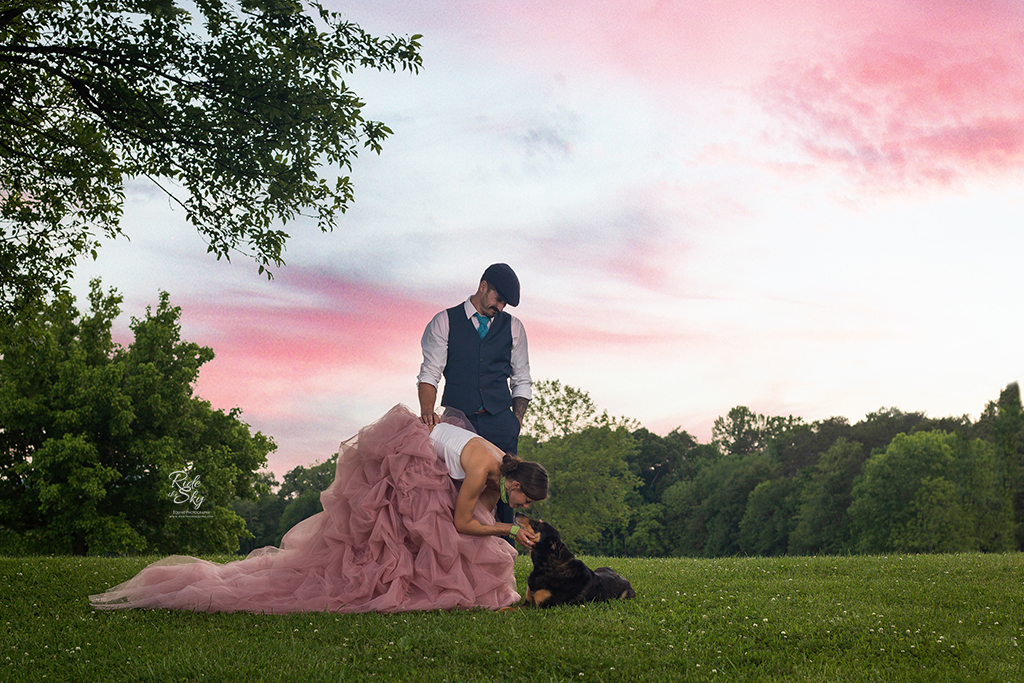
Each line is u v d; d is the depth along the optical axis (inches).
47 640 164.2
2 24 355.9
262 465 1257.4
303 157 404.2
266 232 415.8
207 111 389.4
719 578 291.4
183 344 1253.1
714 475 2906.0
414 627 175.0
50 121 431.8
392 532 211.8
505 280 255.4
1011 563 314.0
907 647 165.0
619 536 2898.6
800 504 2399.1
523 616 187.8
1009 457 933.2
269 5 367.2
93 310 1212.5
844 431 2610.7
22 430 1101.7
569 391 1761.8
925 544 1747.0
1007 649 165.6
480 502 227.3
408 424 228.5
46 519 1120.8
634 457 3181.6
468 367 255.3
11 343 495.2
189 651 150.6
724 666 150.7
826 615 198.2
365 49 394.0
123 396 1091.9
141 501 1137.4
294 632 170.7
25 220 446.6
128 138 409.1
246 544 2704.2
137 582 217.9
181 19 369.7
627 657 150.9
